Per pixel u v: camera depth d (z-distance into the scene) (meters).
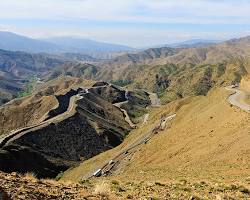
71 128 173.00
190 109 129.25
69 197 14.02
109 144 173.00
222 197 19.86
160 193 19.62
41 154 138.00
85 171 109.88
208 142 58.97
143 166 72.00
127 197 16.95
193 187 22.94
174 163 55.69
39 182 16.00
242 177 29.75
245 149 43.91
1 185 13.04
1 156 117.38
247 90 121.56
